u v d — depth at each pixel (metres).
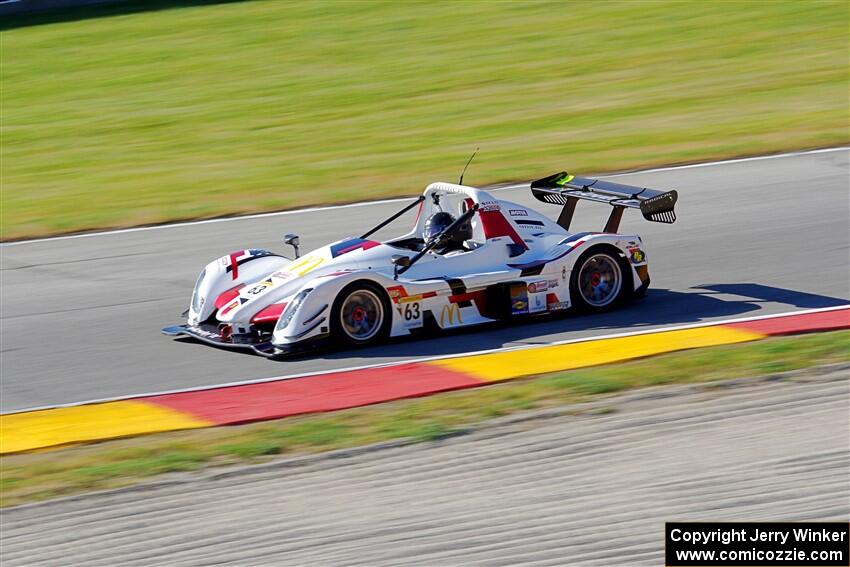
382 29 119.81
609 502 26.06
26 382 37.88
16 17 131.88
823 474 26.91
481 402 32.78
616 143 72.94
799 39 104.56
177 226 59.28
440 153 73.19
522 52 106.62
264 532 25.45
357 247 40.66
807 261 47.59
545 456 28.80
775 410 31.14
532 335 39.47
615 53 104.06
